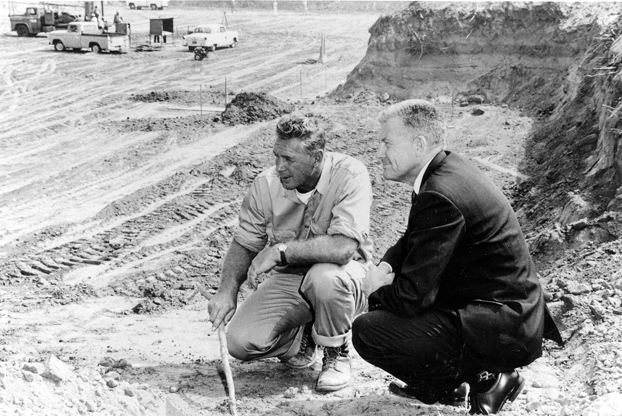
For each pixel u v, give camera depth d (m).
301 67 30.44
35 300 9.09
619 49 11.88
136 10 52.03
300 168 4.63
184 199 13.44
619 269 6.57
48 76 28.00
